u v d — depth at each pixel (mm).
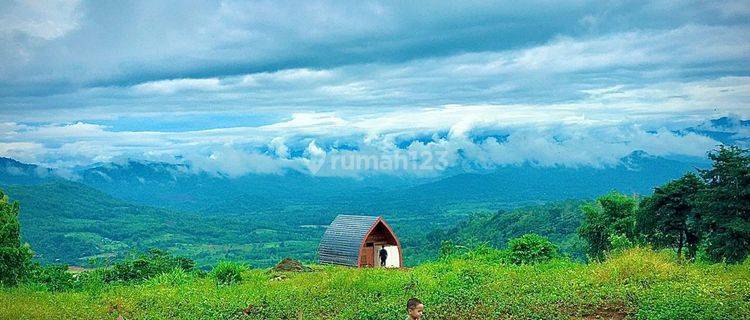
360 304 26109
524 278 28844
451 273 32938
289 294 29953
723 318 18297
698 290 21516
